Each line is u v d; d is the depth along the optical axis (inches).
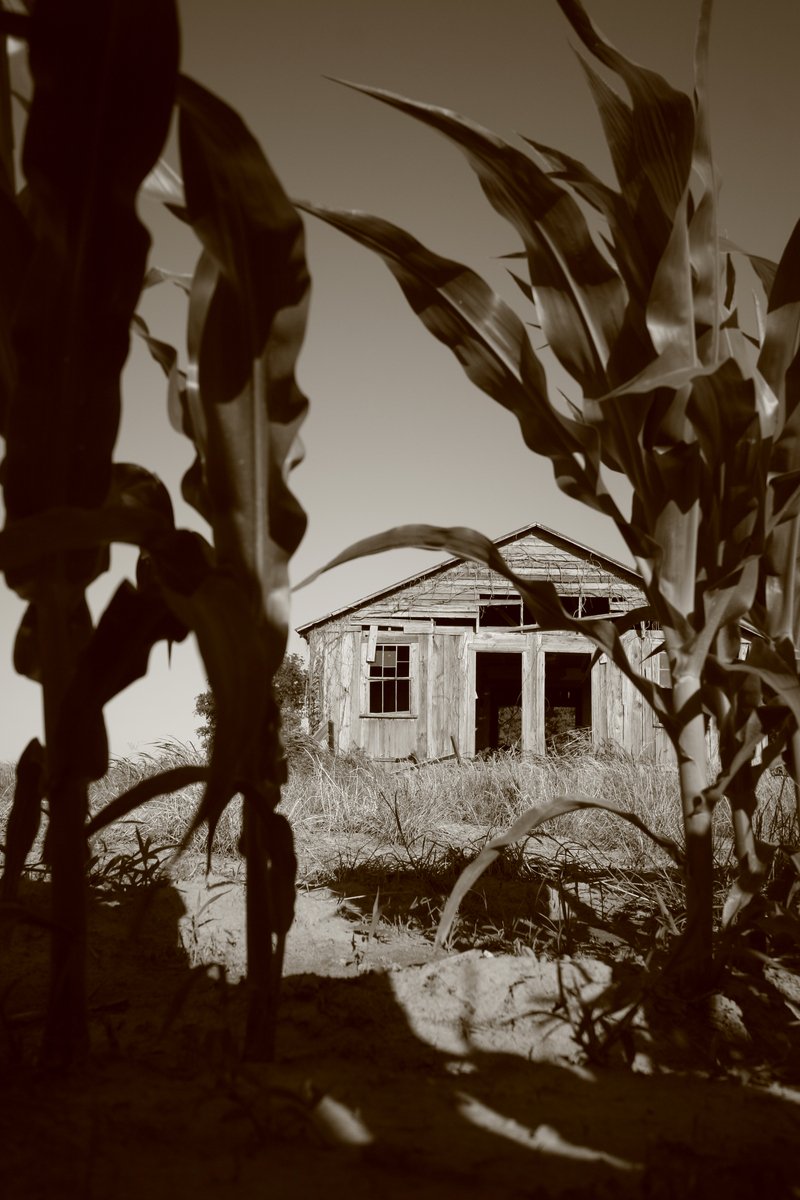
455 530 88.7
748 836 90.2
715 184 91.9
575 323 95.8
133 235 60.5
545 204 92.7
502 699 1015.6
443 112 89.4
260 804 63.2
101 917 126.8
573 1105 63.4
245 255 64.9
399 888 152.3
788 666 80.7
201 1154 49.9
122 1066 63.1
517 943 104.3
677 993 84.2
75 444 60.6
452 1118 59.0
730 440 90.7
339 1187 47.2
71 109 59.1
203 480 73.4
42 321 60.6
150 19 58.9
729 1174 52.4
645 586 93.4
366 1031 76.4
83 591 65.2
